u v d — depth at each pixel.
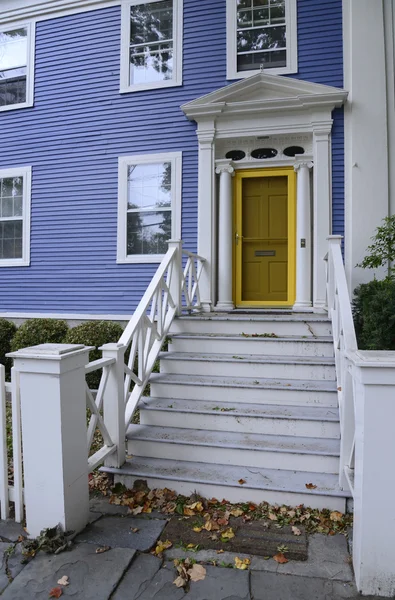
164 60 6.95
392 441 2.07
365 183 5.93
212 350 4.57
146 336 4.12
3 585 2.17
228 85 6.36
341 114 6.06
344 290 3.68
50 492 2.50
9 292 7.69
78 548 2.44
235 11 6.56
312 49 6.23
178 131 6.77
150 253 6.96
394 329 4.23
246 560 2.32
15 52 7.86
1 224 7.86
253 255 6.59
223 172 6.44
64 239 7.38
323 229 6.01
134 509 2.84
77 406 2.65
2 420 2.73
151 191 6.94
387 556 2.06
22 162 7.68
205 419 3.60
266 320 4.77
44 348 2.57
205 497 3.00
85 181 7.27
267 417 3.46
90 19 7.30
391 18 6.03
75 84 7.37
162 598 2.06
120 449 3.25
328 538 2.52
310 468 3.11
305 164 6.16
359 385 2.17
